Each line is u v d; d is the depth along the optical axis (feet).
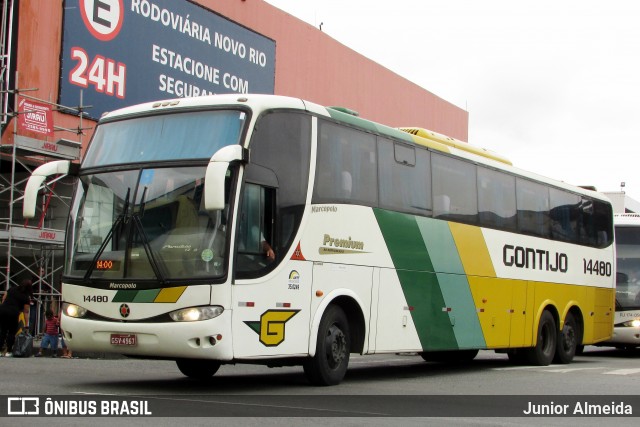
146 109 36.47
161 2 78.89
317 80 103.40
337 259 38.34
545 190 59.62
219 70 86.69
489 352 79.41
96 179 35.68
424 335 44.65
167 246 33.09
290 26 98.58
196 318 32.04
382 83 117.29
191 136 34.73
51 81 68.18
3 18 64.64
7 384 35.83
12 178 61.82
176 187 33.76
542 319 57.88
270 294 34.32
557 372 51.47
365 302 40.14
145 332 32.53
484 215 51.52
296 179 36.32
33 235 61.87
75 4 70.13
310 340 36.50
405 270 43.39
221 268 32.37
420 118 127.13
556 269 59.98
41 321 68.90
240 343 32.73
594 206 67.21
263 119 34.96
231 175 33.17
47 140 65.36
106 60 73.15
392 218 42.65
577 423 29.45
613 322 68.85
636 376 48.88
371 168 41.52
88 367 48.32
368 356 69.05
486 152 54.54
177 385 37.70
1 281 68.49
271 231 34.81
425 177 46.06
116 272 33.65
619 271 74.08
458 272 48.11
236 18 89.61
